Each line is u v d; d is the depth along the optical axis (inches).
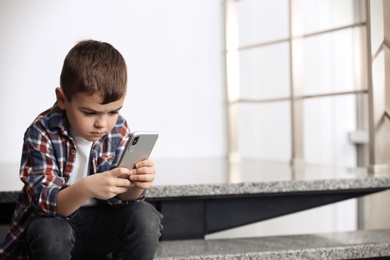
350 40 139.0
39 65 126.5
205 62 141.2
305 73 138.9
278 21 143.9
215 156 142.5
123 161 58.1
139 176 58.8
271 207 83.6
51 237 57.8
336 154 139.3
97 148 62.7
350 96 139.6
